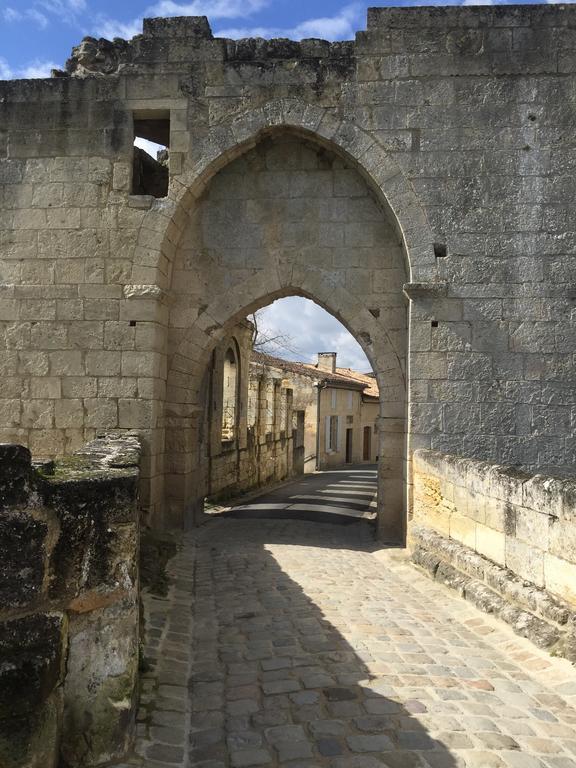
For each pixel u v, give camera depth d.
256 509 14.02
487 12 9.49
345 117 9.62
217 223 10.53
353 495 18.09
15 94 10.09
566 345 9.14
